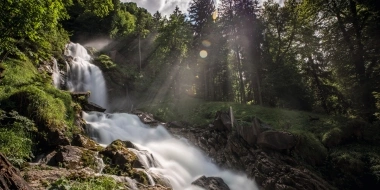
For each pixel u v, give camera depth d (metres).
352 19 21.11
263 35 31.30
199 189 10.73
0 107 10.06
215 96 37.81
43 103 10.99
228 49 34.19
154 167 11.70
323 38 24.09
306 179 11.38
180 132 19.00
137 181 8.98
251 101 36.88
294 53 28.48
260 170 12.82
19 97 10.72
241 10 31.66
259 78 29.91
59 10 14.52
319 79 27.91
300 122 18.45
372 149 13.71
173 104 28.69
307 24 27.12
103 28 50.66
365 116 18.86
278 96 27.19
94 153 10.17
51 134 10.19
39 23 12.05
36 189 6.31
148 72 40.59
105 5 21.11
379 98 18.41
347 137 14.95
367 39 19.81
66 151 9.56
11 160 7.85
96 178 7.64
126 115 19.41
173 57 37.12
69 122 12.23
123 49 48.88
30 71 16.22
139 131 17.31
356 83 21.11
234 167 14.09
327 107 26.41
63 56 27.95
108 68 34.66
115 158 10.14
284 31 29.56
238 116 20.70
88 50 38.06
